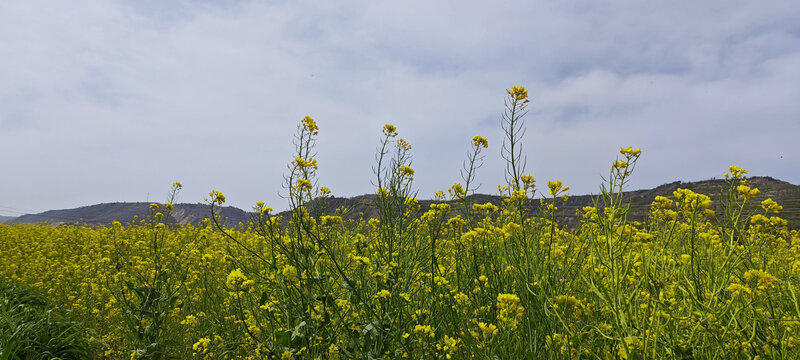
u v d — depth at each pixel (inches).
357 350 107.8
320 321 110.9
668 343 81.3
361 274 126.8
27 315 161.6
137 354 137.6
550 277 106.3
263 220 132.5
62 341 154.3
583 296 113.0
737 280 99.5
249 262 189.6
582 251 118.8
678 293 102.4
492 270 127.3
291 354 106.3
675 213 112.7
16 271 286.0
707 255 108.0
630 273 98.0
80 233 458.6
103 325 184.1
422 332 110.8
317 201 134.0
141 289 152.6
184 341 159.5
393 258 132.7
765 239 131.8
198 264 211.5
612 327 90.9
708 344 83.8
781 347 85.5
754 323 83.7
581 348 91.9
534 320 100.0
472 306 125.4
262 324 138.8
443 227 166.7
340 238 160.7
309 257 116.5
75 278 244.2
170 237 319.0
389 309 116.2
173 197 196.9
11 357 134.6
